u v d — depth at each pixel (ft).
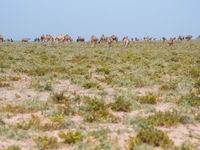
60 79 118.21
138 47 368.27
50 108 73.20
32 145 47.91
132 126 61.16
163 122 61.57
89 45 393.09
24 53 222.69
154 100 83.66
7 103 74.33
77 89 100.94
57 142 49.29
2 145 46.03
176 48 355.36
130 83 113.50
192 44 453.58
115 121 64.75
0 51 223.71
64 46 354.54
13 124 57.77
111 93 95.91
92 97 87.76
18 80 109.91
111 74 136.05
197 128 60.64
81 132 54.80
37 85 99.45
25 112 68.69
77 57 208.54
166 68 163.12
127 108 75.20
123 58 206.90
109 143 48.26
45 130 56.39
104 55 227.20
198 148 47.73
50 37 433.89
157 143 49.78
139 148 45.29
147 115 70.03
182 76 131.64
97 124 62.34
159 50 312.50
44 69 136.05
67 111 69.77
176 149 45.78
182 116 66.23
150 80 122.83
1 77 110.73
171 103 84.02
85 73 136.05
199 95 94.94
